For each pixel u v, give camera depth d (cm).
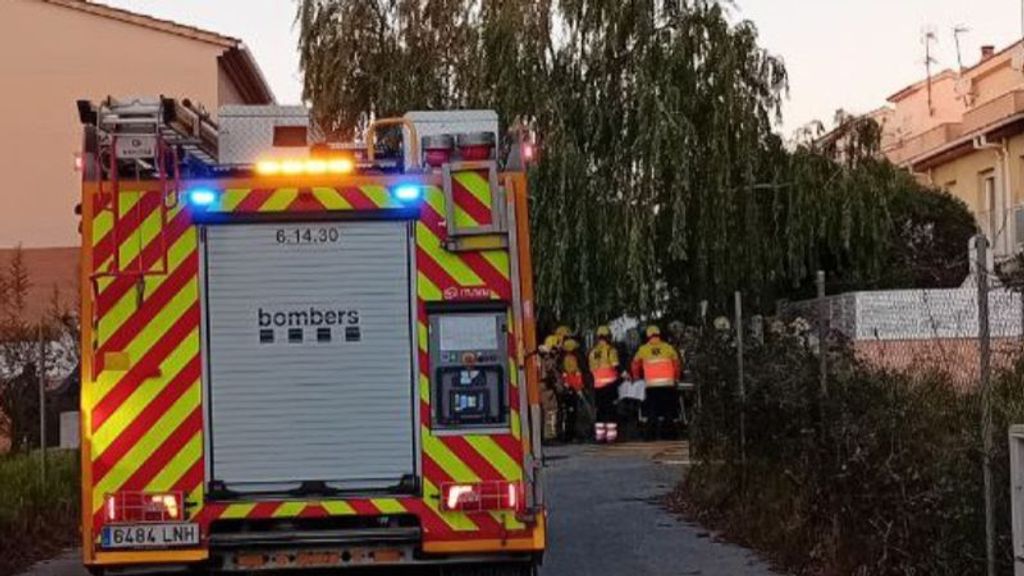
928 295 1467
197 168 787
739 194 2397
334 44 2539
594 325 2420
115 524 753
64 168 3631
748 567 1058
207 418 762
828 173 2470
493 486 763
